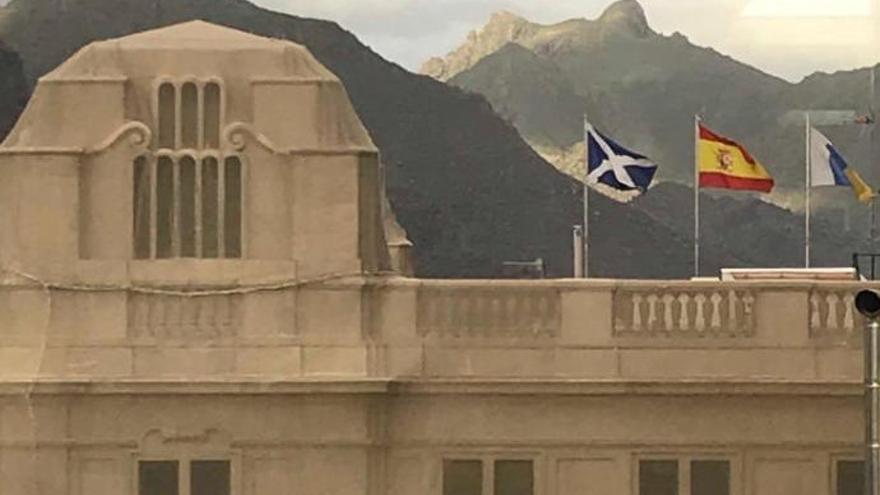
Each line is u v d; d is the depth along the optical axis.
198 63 81.19
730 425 81.44
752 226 161.25
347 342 80.81
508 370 81.25
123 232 80.88
